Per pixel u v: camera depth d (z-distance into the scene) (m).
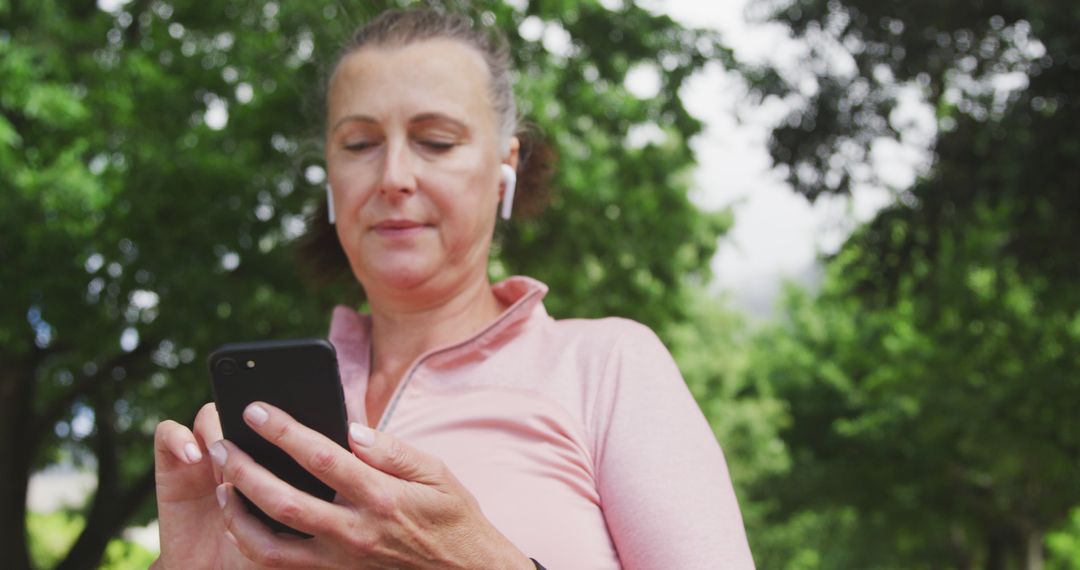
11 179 8.10
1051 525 22.31
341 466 1.22
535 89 9.53
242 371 1.29
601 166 10.52
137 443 13.26
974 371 15.60
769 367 25.47
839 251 11.05
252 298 9.44
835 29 10.09
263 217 9.41
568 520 1.54
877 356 20.72
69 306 8.60
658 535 1.48
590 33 10.41
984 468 20.86
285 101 9.33
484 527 1.33
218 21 10.23
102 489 11.97
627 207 11.29
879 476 23.84
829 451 24.70
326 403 1.29
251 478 1.24
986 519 23.77
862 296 11.23
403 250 1.71
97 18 9.67
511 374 1.67
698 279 14.73
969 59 10.02
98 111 8.84
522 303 1.70
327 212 2.15
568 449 1.59
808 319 25.38
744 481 25.44
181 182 8.87
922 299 11.98
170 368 10.57
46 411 10.74
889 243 10.74
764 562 32.22
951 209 10.30
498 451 1.59
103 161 8.76
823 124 10.20
